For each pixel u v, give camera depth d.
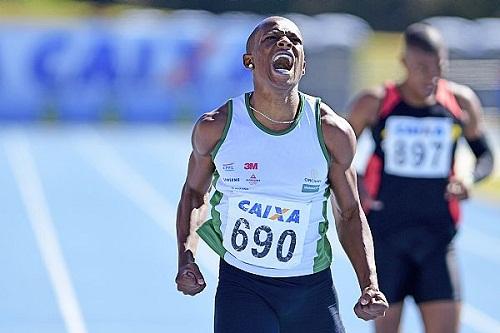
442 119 21.47
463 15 141.12
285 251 15.89
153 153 73.88
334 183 16.02
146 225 46.19
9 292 33.38
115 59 90.12
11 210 50.06
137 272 36.31
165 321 29.75
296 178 15.58
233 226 15.94
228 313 15.88
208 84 91.44
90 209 50.56
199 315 30.45
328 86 97.06
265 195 15.66
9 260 38.38
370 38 113.38
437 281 21.03
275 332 15.96
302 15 128.12
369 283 16.08
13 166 66.44
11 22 90.56
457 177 21.52
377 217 21.38
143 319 29.97
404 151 21.27
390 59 106.25
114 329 28.91
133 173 64.06
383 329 21.25
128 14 123.81
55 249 40.44
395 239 21.20
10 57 88.50
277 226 15.77
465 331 29.39
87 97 89.94
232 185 15.73
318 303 16.20
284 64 15.21
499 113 100.56
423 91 21.28
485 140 22.58
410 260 21.39
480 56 103.31
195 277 15.86
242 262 16.06
